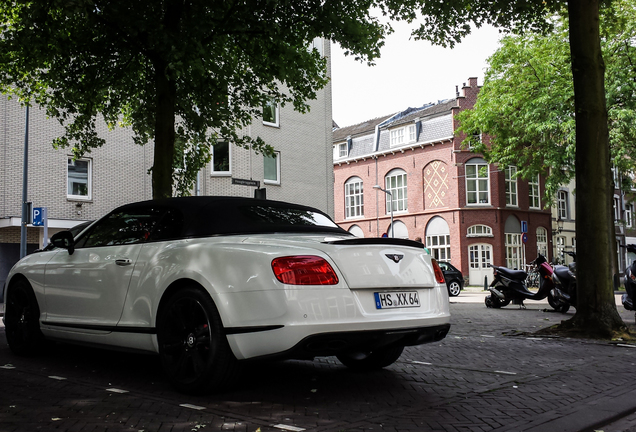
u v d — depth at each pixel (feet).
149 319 14.70
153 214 16.35
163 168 32.55
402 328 13.29
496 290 47.73
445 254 120.78
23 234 54.29
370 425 11.29
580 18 26.86
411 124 129.08
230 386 13.52
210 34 32.94
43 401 13.08
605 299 25.76
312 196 83.20
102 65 36.94
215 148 74.43
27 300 19.26
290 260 12.62
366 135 140.97
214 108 38.24
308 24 33.53
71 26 34.12
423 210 125.29
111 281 15.98
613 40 72.18
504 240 118.11
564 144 79.30
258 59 36.32
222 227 15.01
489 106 85.76
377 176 137.08
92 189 63.98
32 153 59.93
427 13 33.88
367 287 13.01
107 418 11.66
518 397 13.79
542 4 32.94
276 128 79.41
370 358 17.02
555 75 78.38
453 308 49.24
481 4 33.40
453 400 13.46
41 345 19.13
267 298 12.51
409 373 16.85
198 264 13.83
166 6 31.65
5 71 37.14
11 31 32.86
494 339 24.99
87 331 16.63
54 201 61.16
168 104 32.96
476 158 119.03
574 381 15.70
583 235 26.43
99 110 41.32
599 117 26.61
